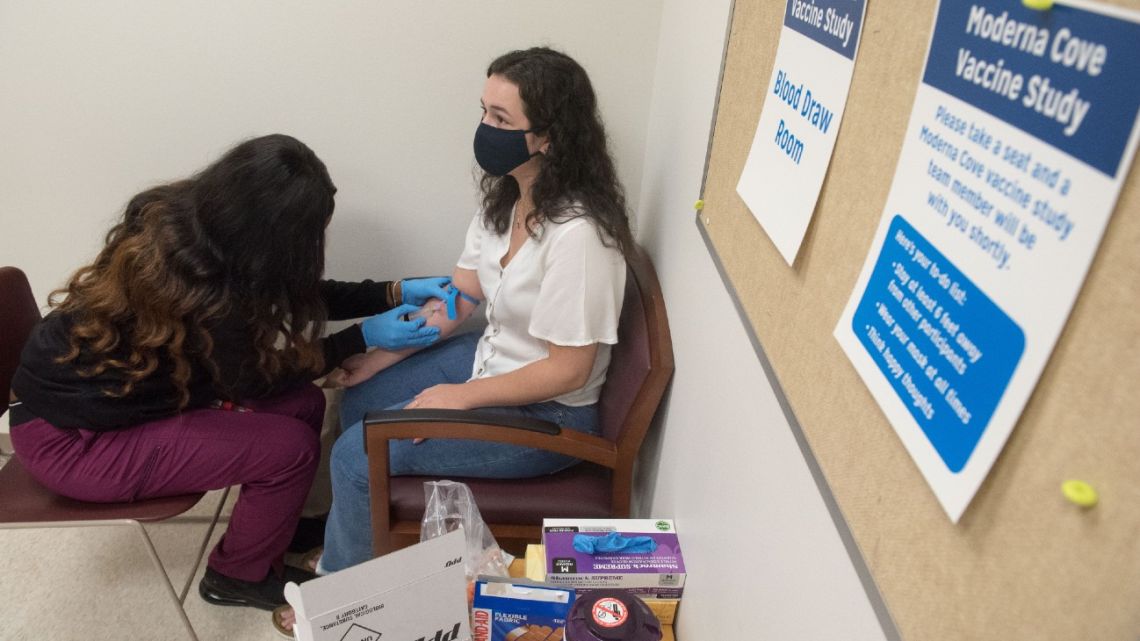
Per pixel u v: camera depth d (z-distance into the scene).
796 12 0.91
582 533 1.41
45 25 1.88
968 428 0.49
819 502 0.75
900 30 0.64
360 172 2.11
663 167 1.80
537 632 1.12
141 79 1.96
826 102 0.79
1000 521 0.47
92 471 1.57
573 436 1.54
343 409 1.96
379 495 1.56
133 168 2.07
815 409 0.75
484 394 1.62
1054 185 0.43
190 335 1.55
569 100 1.50
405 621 1.00
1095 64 0.40
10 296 1.67
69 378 1.53
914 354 0.57
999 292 0.47
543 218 1.54
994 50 0.50
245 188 1.45
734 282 1.08
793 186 0.86
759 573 0.92
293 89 2.00
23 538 2.06
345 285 2.09
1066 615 0.41
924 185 0.58
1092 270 0.40
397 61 1.97
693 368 1.34
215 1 1.88
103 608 1.88
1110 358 0.39
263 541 1.81
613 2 1.91
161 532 2.11
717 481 1.14
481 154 1.58
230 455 1.66
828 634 0.71
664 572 1.33
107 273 1.50
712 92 1.36
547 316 1.56
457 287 1.95
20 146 2.02
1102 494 0.39
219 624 1.86
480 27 1.94
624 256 1.59
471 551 1.35
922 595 0.55
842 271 0.71
